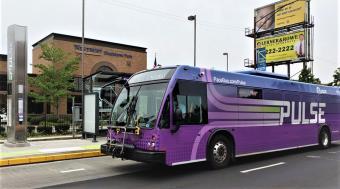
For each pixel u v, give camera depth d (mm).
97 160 12078
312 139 14602
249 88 11617
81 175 9445
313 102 14766
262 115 12031
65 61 32031
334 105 16188
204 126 9945
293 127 13492
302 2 36750
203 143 9891
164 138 8836
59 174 9602
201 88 10000
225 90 10742
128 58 49031
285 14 38188
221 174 9555
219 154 10359
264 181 8633
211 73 10391
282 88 13086
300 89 14070
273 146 12445
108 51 46844
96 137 17875
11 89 14695
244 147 11242
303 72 38125
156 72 9695
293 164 11227
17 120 14492
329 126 15695
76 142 16203
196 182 8523
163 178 9016
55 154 12336
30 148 13938
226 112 10688
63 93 29859
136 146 9109
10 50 14859
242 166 10820
